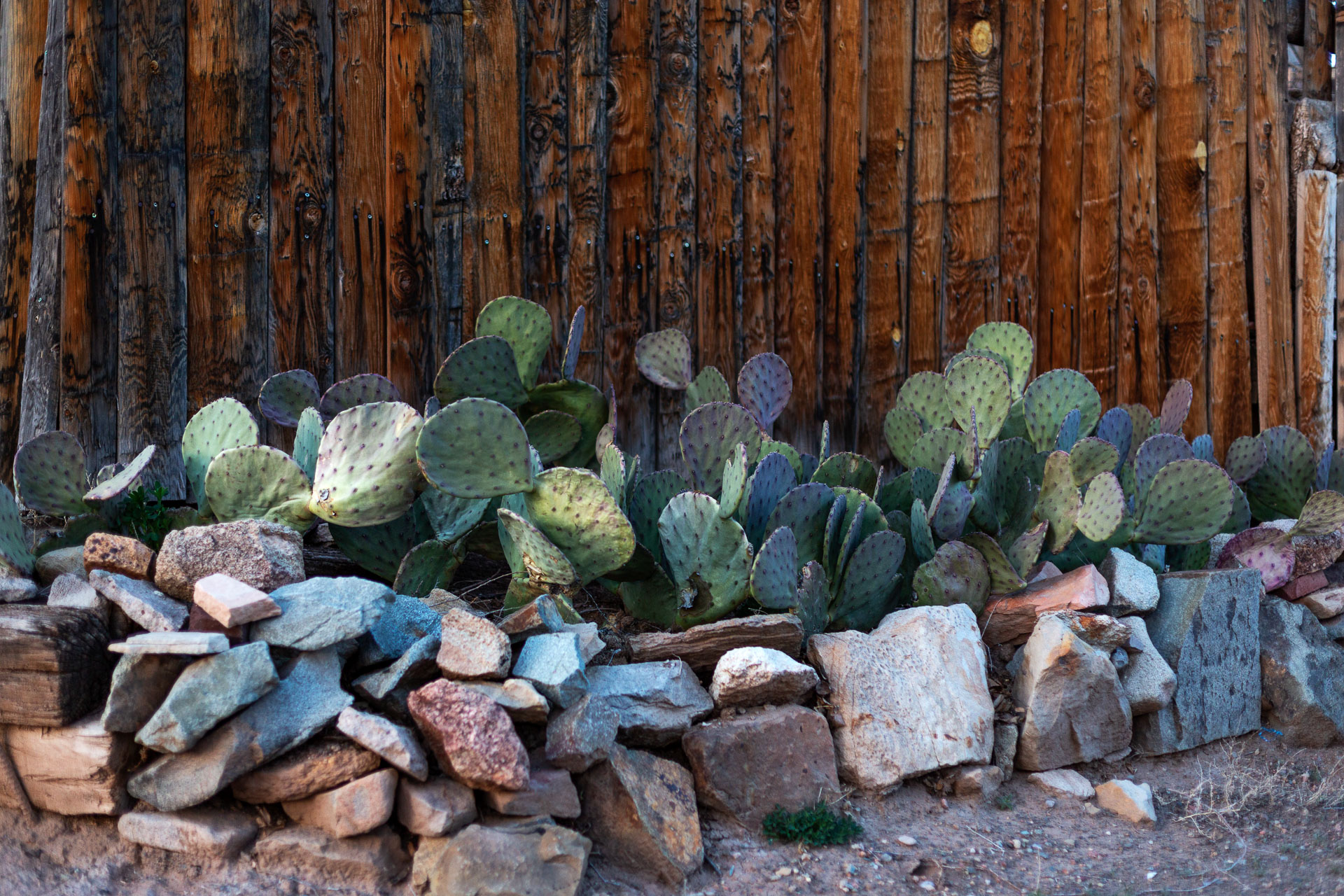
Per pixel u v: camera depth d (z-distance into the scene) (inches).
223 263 150.3
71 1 144.1
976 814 118.3
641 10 167.0
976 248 185.3
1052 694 126.8
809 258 177.0
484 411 119.4
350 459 122.1
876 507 138.7
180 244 149.2
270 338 152.1
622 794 101.6
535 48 162.7
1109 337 191.6
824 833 108.0
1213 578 143.4
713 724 112.0
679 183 169.5
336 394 145.0
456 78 158.2
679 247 169.8
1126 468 165.5
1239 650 144.7
